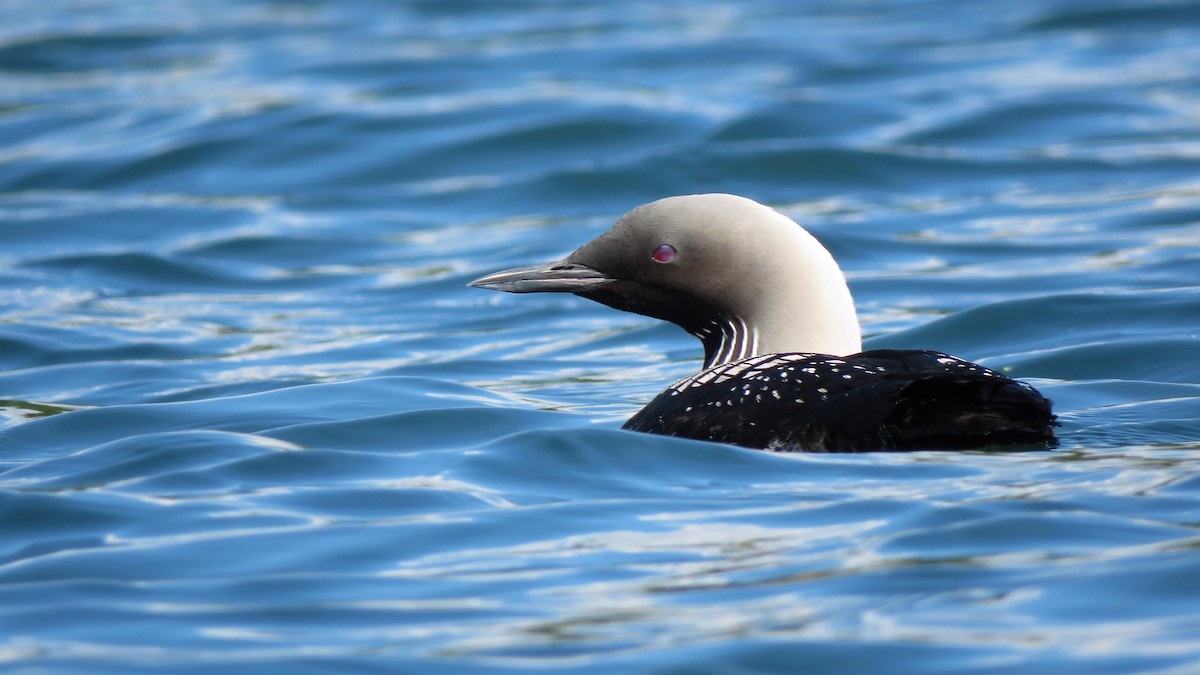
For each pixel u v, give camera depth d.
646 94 24.06
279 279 16.72
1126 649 5.29
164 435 8.95
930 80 24.94
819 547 6.51
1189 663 5.14
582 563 6.50
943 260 15.98
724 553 6.53
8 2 36.81
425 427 9.34
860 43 28.39
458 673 5.38
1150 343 11.55
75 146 22.88
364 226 18.86
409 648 5.61
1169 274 14.27
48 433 9.77
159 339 13.91
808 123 22.25
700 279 9.42
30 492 7.67
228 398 10.77
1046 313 12.94
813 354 8.47
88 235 18.61
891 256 16.34
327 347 13.58
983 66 25.84
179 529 7.12
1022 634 5.47
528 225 18.75
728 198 9.56
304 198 20.23
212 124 23.16
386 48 28.94
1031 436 7.75
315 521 7.20
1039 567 6.11
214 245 18.03
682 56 27.42
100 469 8.38
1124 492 6.98
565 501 7.38
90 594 6.25
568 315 14.83
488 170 21.20
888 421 7.70
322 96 24.67
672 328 14.03
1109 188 18.72
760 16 31.88
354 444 9.01
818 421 7.79
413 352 13.36
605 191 19.80
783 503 7.12
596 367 12.69
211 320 14.77
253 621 5.92
